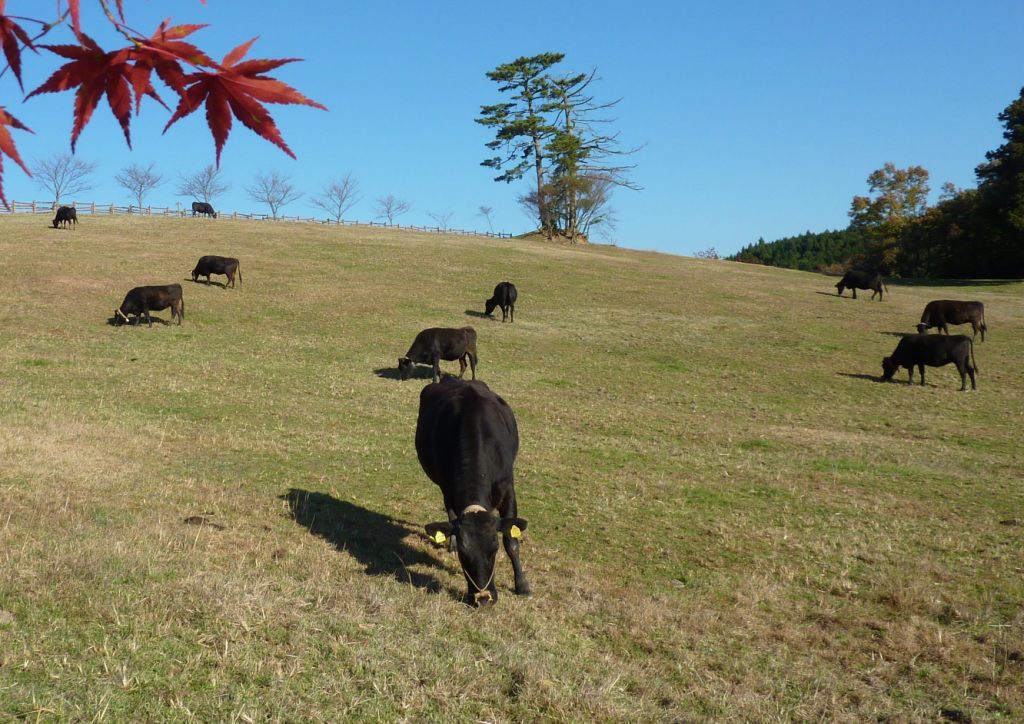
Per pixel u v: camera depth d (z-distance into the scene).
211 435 14.14
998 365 27.48
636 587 8.36
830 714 5.79
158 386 18.39
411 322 30.28
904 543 10.20
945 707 5.99
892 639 7.26
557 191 76.62
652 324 32.78
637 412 19.50
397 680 5.44
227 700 4.94
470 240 61.78
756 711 5.67
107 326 26.00
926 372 26.27
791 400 22.03
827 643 7.19
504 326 30.81
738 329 32.53
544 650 6.31
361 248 48.94
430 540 9.44
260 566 7.52
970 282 57.91
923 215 76.12
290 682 5.24
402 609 6.81
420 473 12.75
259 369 21.66
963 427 19.08
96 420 14.34
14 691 4.71
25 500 8.85
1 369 18.91
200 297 31.59
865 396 22.81
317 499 10.77
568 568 8.76
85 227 49.81
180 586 6.52
